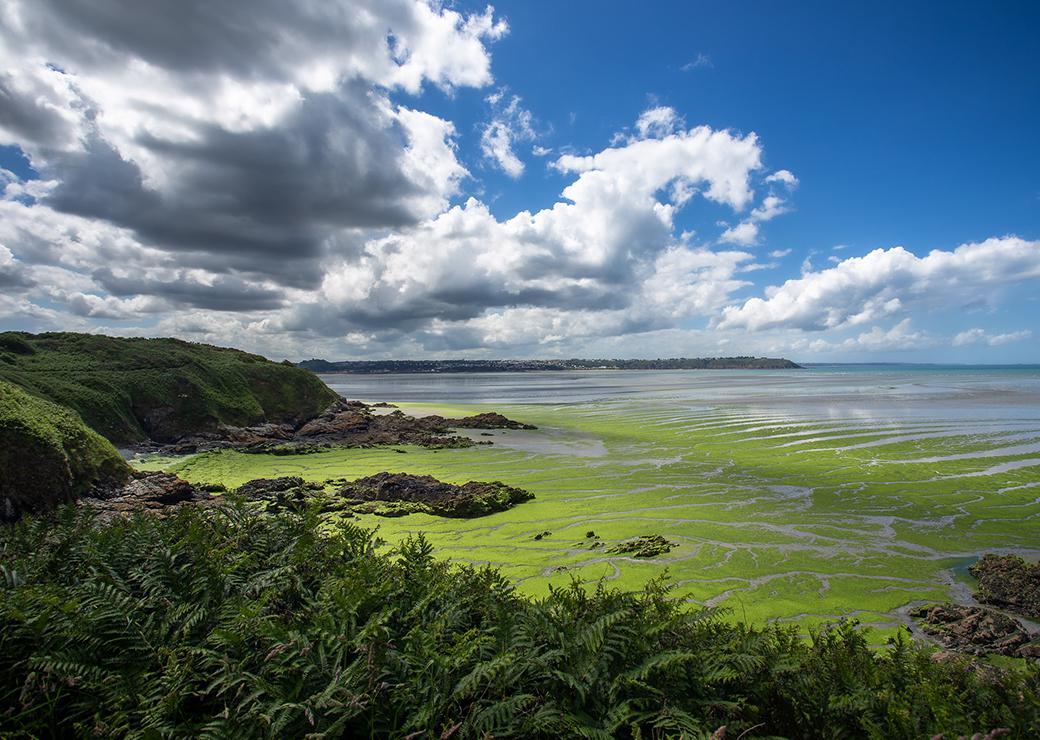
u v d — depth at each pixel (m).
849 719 5.20
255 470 33.47
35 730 4.66
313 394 63.69
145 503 22.72
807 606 13.96
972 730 4.91
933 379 166.00
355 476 31.20
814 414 61.44
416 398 104.31
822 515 22.31
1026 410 63.31
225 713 4.35
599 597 7.04
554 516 22.45
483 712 4.55
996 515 22.17
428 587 6.76
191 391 50.47
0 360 46.22
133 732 4.32
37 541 8.28
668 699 4.93
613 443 42.72
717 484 27.97
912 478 28.94
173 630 5.76
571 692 5.02
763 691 5.29
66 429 25.38
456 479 30.44
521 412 68.81
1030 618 13.21
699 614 6.40
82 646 5.30
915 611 13.52
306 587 6.86
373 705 4.62
